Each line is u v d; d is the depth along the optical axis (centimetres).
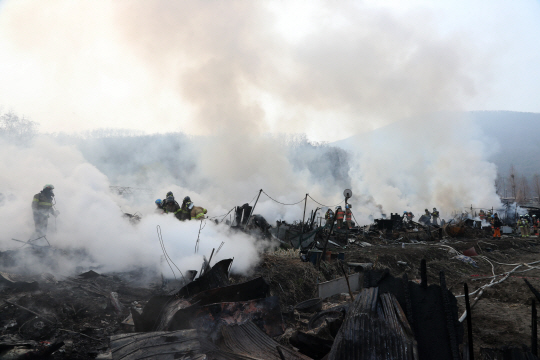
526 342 670
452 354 374
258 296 593
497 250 2098
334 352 359
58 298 632
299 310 797
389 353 346
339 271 1154
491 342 678
